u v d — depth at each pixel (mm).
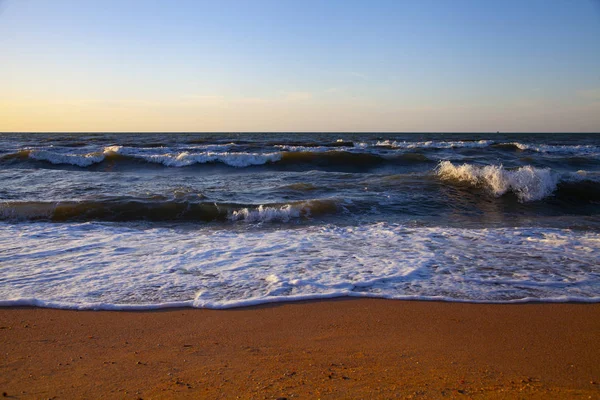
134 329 3586
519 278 4910
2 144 31078
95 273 5035
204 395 2469
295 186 11602
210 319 3803
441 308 4062
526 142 42781
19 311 3941
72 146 28094
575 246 6371
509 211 9562
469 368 2865
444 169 13070
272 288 4543
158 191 11039
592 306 4117
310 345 3279
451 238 6938
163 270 5164
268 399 2396
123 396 2479
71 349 3199
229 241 6754
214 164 18422
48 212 8547
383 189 11258
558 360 3020
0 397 2467
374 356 3066
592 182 11148
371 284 4691
